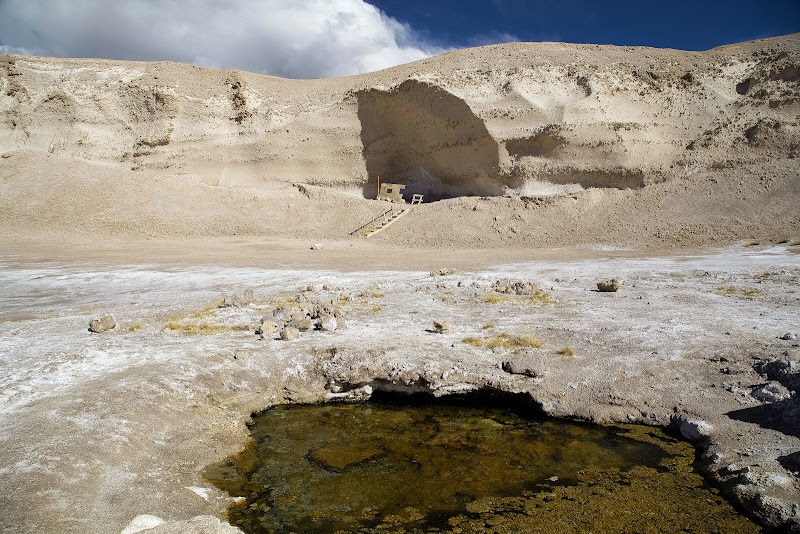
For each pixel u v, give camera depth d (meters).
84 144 44.81
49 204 37.66
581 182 32.97
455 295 14.07
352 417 8.05
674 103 34.88
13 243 31.38
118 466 5.99
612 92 34.59
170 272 20.23
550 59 37.62
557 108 33.91
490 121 34.66
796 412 6.62
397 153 40.47
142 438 6.61
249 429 7.62
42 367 8.53
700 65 36.53
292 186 41.62
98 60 48.75
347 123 41.19
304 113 42.44
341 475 6.29
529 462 6.54
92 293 16.09
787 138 29.41
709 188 28.56
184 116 44.69
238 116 44.19
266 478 6.24
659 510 5.50
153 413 7.14
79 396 7.27
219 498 5.78
